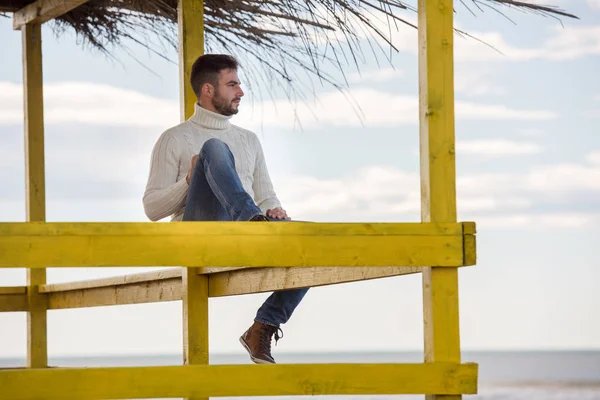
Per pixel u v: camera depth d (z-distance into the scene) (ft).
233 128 17.92
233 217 14.83
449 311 11.69
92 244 10.89
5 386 10.75
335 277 14.23
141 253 10.98
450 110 11.79
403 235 11.56
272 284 15.62
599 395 90.02
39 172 22.85
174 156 17.12
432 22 11.80
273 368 11.23
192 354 16.99
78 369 10.90
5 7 22.79
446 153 11.77
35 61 22.84
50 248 10.80
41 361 22.57
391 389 11.43
